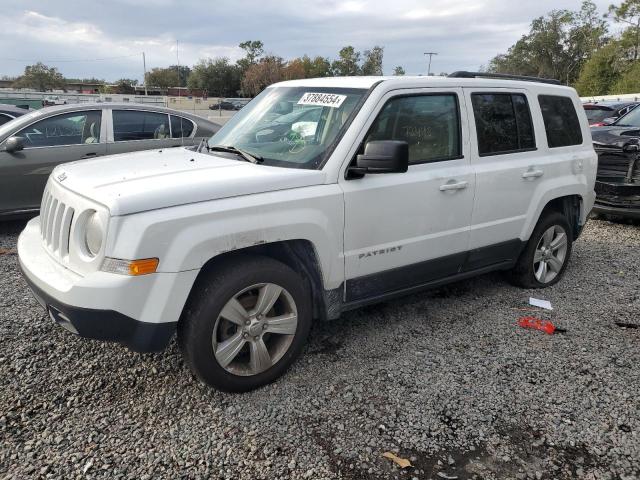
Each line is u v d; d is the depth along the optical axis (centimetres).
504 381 347
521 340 405
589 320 445
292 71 7225
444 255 412
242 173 322
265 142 379
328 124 364
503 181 436
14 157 637
